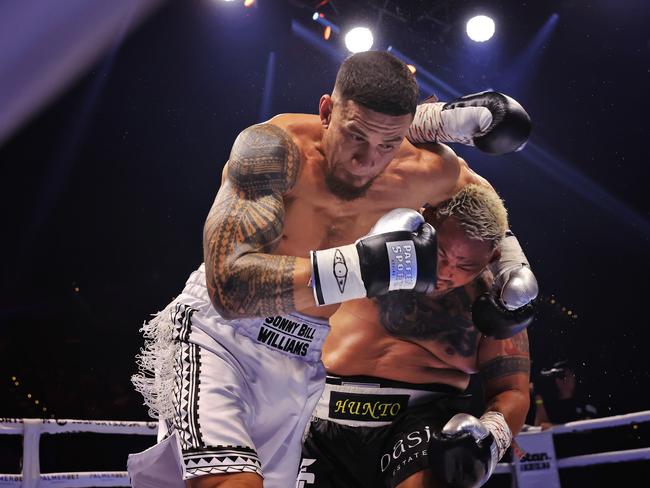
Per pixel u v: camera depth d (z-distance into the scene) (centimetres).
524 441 473
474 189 295
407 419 310
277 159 229
